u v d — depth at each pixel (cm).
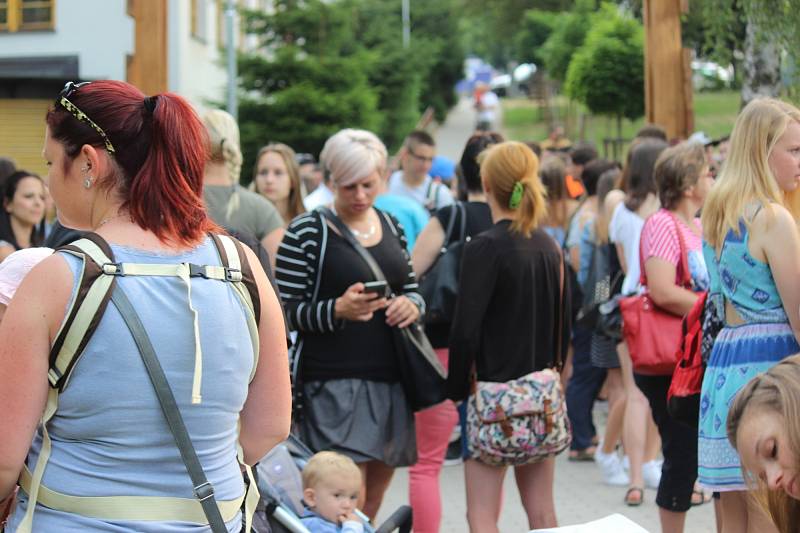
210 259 439
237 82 4509
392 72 6050
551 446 802
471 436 809
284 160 1263
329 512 773
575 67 3491
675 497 867
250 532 473
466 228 1007
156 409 412
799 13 1303
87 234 424
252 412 464
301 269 843
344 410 832
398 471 1382
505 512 1170
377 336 850
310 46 4681
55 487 409
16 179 1191
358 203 851
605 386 1686
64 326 403
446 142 7281
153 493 414
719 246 704
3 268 519
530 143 1551
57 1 3484
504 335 797
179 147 436
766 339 680
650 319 912
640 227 1141
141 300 415
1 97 3519
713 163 1200
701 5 1584
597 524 556
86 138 432
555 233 1527
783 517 392
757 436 384
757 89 1449
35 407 404
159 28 1468
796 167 689
